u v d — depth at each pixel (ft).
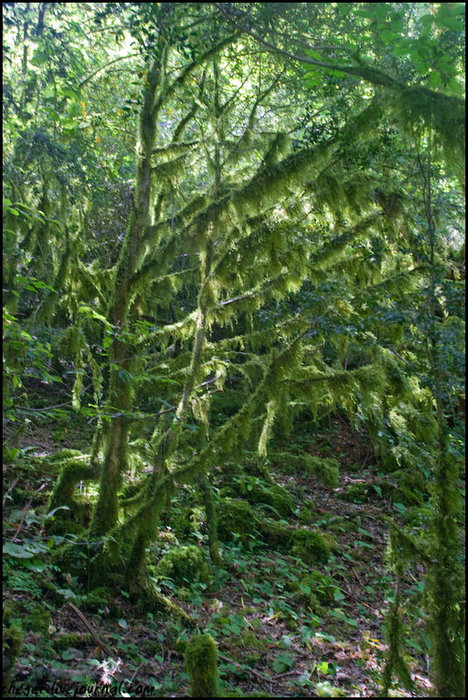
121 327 13.83
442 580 9.95
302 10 12.55
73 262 15.21
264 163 14.06
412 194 14.33
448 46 11.05
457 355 10.20
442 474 10.50
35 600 12.03
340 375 13.35
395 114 11.19
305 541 18.88
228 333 27.76
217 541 17.30
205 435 16.80
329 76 12.69
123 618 12.73
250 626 13.66
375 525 22.00
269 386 13.71
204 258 14.97
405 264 13.80
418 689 11.21
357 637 14.24
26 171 17.07
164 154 15.14
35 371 16.74
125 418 14.40
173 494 13.65
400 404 14.14
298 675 11.93
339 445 28.81
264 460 24.08
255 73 17.80
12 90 16.34
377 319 11.32
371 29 12.57
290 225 13.85
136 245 14.70
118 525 14.03
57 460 17.47
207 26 14.34
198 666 9.72
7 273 15.05
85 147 18.86
